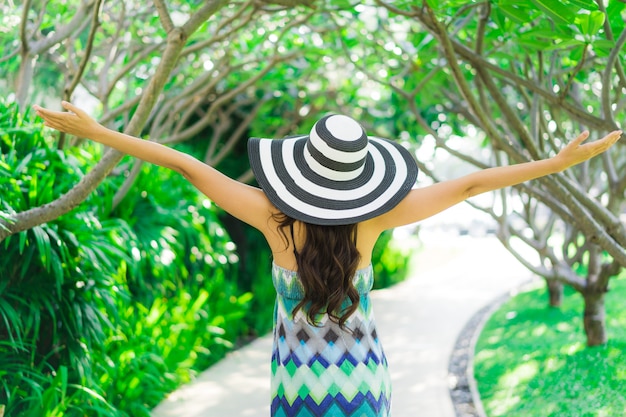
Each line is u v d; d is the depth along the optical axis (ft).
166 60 9.59
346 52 16.26
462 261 40.65
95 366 12.41
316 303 7.21
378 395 7.39
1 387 10.89
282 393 7.39
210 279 20.21
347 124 7.36
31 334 12.05
